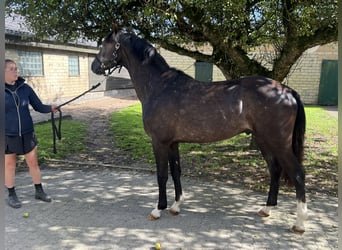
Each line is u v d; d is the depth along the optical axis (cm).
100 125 899
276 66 531
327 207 360
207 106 300
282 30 500
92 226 313
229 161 548
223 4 406
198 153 605
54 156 568
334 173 486
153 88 331
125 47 350
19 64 1095
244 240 287
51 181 450
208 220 328
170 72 331
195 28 541
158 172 328
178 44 643
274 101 287
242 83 302
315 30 456
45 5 442
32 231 302
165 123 314
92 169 509
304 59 1398
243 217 335
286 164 296
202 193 405
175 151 347
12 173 358
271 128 289
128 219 330
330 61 1377
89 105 1354
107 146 656
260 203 374
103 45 361
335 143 700
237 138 745
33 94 370
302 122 294
